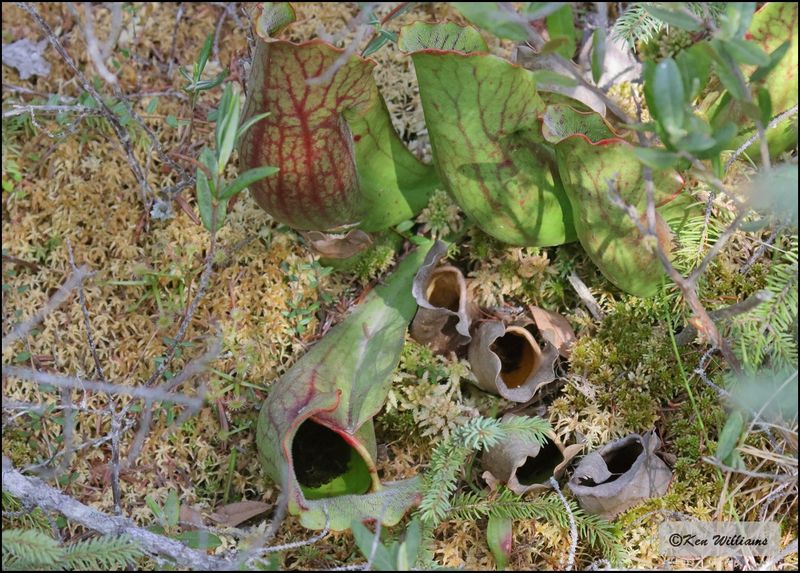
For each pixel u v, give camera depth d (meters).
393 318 0.64
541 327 0.63
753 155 0.63
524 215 0.61
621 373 0.64
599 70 0.54
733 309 0.56
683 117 0.51
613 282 0.62
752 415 0.59
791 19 0.57
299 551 0.61
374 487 0.58
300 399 0.59
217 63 0.75
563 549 0.61
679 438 0.62
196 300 0.59
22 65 0.74
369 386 0.61
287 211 0.60
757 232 0.64
